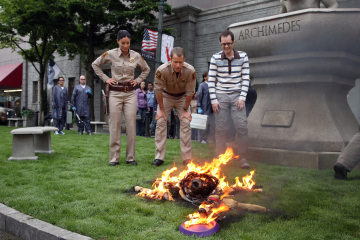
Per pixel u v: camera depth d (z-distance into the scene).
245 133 4.36
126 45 4.47
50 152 5.49
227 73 4.49
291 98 5.02
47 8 14.84
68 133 10.86
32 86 24.16
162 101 4.45
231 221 2.18
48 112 22.33
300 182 3.40
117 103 4.47
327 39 4.43
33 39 18.55
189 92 4.36
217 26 14.84
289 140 4.70
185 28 15.51
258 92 5.46
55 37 16.75
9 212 2.41
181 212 2.37
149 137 10.02
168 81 4.30
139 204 2.56
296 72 4.85
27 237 2.17
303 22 4.44
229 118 4.64
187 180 2.62
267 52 5.00
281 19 4.71
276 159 4.66
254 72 5.26
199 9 15.30
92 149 6.12
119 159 4.68
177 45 15.89
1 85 23.89
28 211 2.42
